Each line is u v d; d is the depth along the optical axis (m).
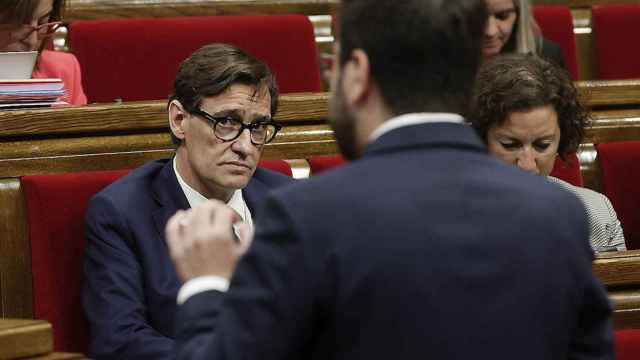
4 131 5.84
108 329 5.28
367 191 2.95
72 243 5.62
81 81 7.94
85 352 5.61
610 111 7.69
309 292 2.88
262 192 5.81
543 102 5.56
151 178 5.66
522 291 2.93
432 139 3.06
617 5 9.84
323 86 8.88
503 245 2.94
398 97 3.06
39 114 5.91
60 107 6.01
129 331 5.26
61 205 5.62
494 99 5.56
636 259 5.63
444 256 2.89
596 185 7.55
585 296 3.09
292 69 8.41
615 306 5.62
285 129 6.66
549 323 2.97
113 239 5.43
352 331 2.89
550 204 3.04
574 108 5.78
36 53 6.42
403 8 3.04
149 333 5.27
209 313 3.12
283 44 8.41
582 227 3.08
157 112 6.19
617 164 7.46
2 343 4.45
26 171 5.82
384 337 2.88
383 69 3.06
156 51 8.12
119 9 8.88
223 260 3.21
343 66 3.12
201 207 3.29
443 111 3.09
